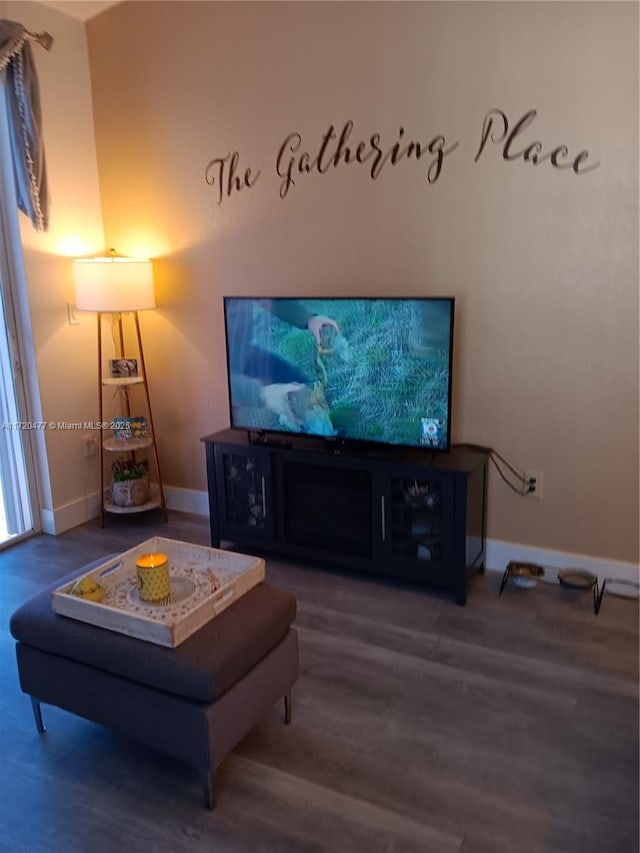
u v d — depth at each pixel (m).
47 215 3.48
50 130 3.57
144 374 3.82
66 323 3.76
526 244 2.87
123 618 1.94
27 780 2.02
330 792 1.93
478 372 3.08
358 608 2.93
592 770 2.00
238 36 3.31
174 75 3.52
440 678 2.44
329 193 3.25
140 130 3.69
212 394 3.85
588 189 2.72
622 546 2.97
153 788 1.97
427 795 1.91
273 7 3.19
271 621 2.04
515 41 2.72
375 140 3.09
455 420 3.18
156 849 1.76
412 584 3.14
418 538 2.99
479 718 2.23
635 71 2.56
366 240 3.21
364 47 3.02
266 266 3.51
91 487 4.04
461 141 2.90
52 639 2.03
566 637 2.68
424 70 2.91
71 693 2.05
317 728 2.19
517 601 2.96
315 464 3.11
